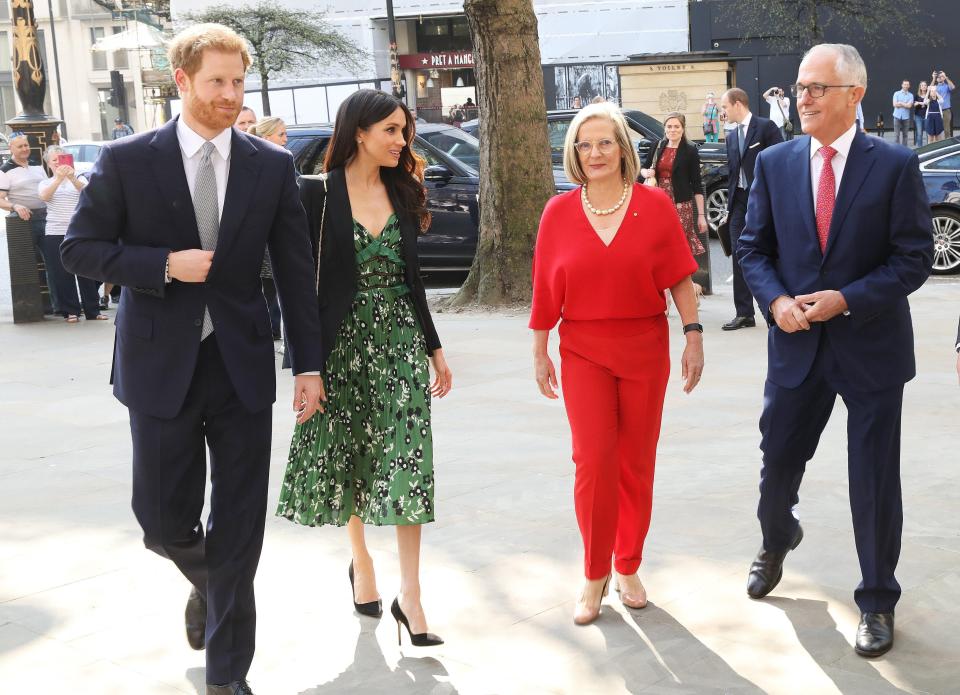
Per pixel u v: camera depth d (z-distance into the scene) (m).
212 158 3.30
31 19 13.36
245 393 3.32
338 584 4.43
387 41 42.25
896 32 36.91
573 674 3.60
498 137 11.78
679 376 8.08
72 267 3.27
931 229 3.69
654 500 5.33
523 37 11.66
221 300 3.31
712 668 3.60
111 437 7.02
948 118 30.62
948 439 6.16
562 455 6.19
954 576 4.29
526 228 11.83
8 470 6.29
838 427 6.49
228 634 3.38
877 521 3.72
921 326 9.55
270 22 37.25
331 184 3.86
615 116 3.84
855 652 3.68
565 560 4.60
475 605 4.16
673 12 38.38
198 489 3.46
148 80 41.94
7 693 3.57
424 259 13.57
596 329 3.92
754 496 5.32
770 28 37.19
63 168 11.54
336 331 3.85
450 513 5.23
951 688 3.43
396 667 3.69
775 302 3.76
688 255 3.96
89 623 4.12
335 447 3.92
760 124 9.70
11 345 10.57
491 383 8.12
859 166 3.71
